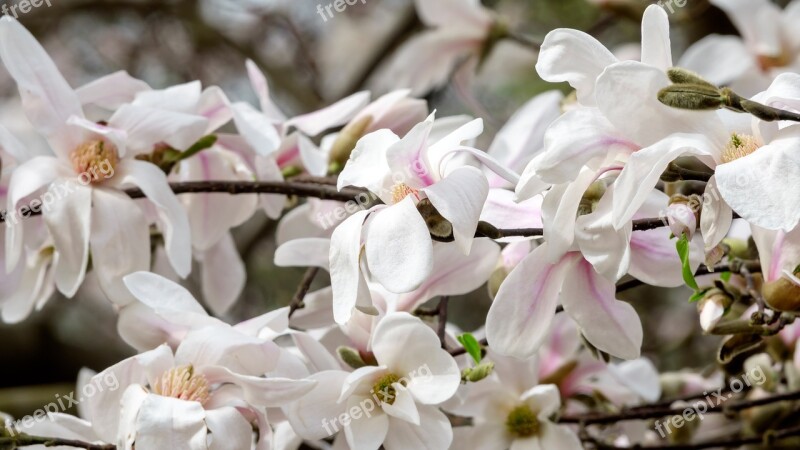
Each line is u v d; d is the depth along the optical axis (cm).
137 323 107
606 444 121
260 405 103
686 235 99
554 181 98
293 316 112
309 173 120
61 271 111
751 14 136
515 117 117
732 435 127
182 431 101
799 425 124
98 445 106
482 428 112
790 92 97
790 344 118
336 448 107
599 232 100
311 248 108
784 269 101
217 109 118
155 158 116
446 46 148
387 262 99
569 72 100
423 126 99
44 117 112
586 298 104
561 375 119
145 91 116
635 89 98
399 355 104
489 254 108
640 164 96
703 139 97
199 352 104
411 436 104
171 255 112
